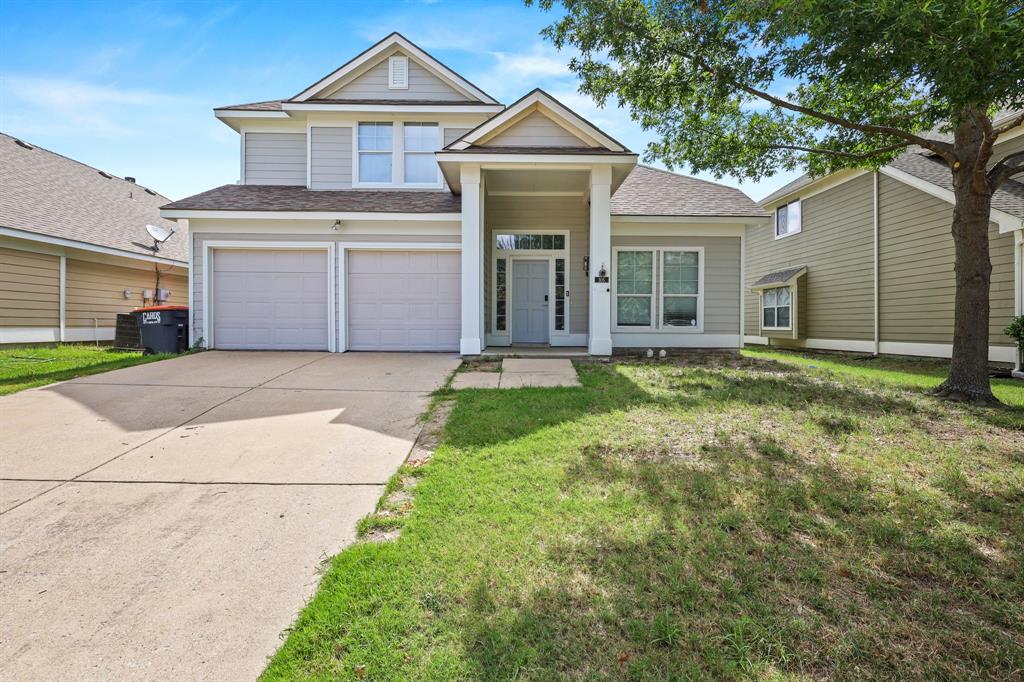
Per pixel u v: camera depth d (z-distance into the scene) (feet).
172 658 6.10
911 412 17.01
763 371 26.66
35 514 9.76
